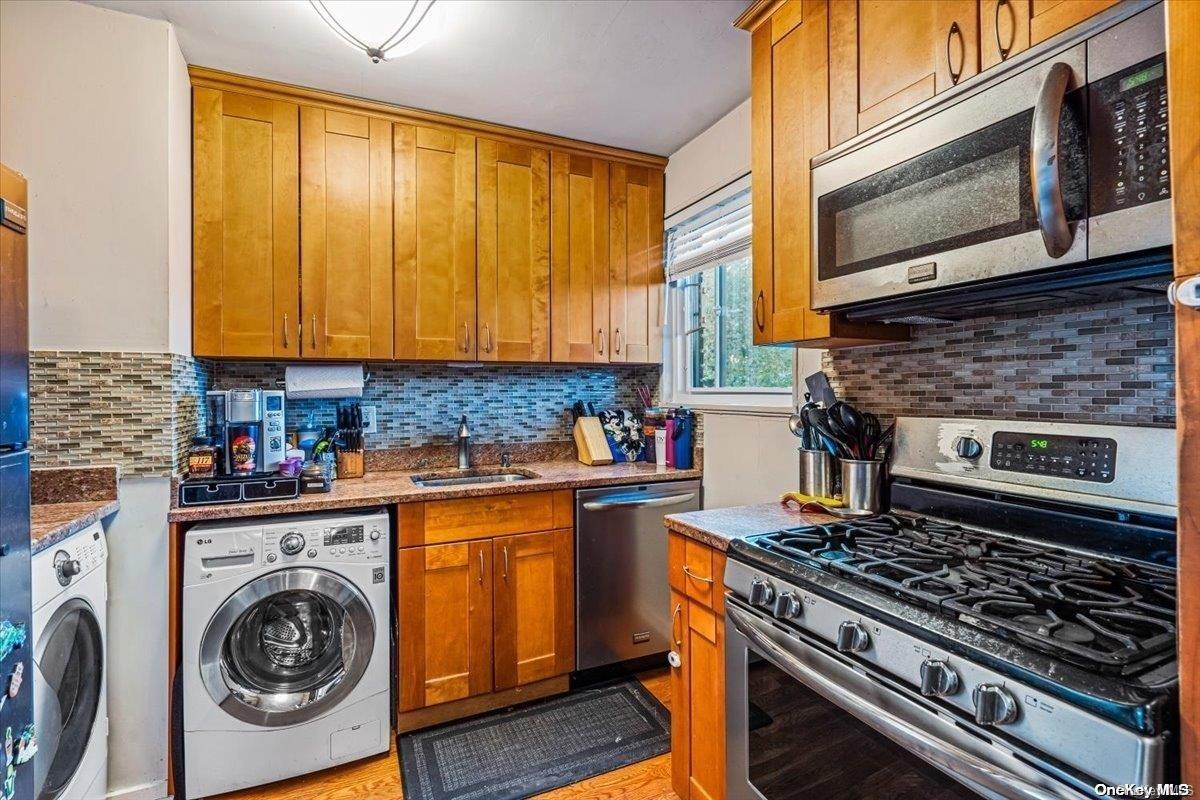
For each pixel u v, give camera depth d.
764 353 2.34
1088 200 0.89
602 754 1.91
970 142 1.07
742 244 2.31
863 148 1.30
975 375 1.42
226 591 1.72
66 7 1.63
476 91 2.13
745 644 1.33
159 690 1.70
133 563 1.68
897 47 1.27
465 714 2.13
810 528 1.40
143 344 1.69
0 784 0.94
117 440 1.66
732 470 2.31
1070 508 1.18
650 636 2.44
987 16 1.09
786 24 1.58
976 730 0.81
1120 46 0.86
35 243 1.59
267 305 2.07
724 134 2.35
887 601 0.96
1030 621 0.83
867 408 1.72
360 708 1.86
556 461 2.87
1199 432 0.60
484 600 2.12
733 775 1.37
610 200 2.68
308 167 2.13
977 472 1.35
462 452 2.61
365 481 2.31
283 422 2.05
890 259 1.24
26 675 1.03
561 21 1.71
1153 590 0.95
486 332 2.42
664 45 1.85
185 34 1.77
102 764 1.57
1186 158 0.61
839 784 1.07
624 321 2.71
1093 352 1.19
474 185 2.41
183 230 1.87
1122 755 0.64
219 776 1.71
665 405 2.84
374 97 2.18
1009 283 1.05
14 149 1.58
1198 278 0.58
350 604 1.84
